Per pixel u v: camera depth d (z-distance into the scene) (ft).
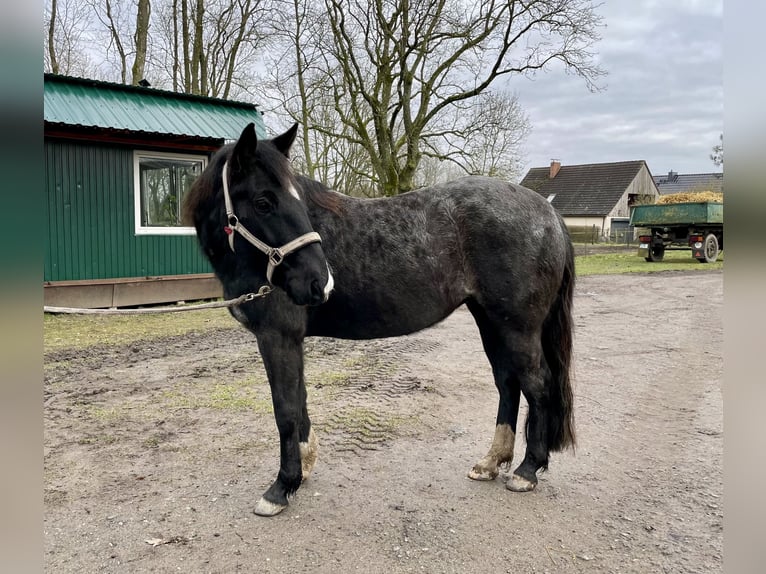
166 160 31.17
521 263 9.66
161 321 27.45
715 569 7.64
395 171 51.78
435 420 13.84
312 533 8.68
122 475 10.69
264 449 11.96
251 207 8.61
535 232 9.81
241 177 8.65
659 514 9.23
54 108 26.91
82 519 9.06
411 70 51.90
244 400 15.23
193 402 15.06
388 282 9.50
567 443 10.24
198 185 9.55
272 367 9.20
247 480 10.53
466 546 8.29
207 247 9.57
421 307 9.70
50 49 61.05
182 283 31.73
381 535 8.61
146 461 11.34
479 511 9.36
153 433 12.85
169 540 8.47
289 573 7.64
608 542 8.40
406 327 9.84
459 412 14.47
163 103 32.45
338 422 13.65
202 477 10.64
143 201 30.55
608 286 41.29
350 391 16.22
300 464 9.49
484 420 13.88
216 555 8.09
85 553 8.11
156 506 9.52
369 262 9.48
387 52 51.03
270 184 8.54
